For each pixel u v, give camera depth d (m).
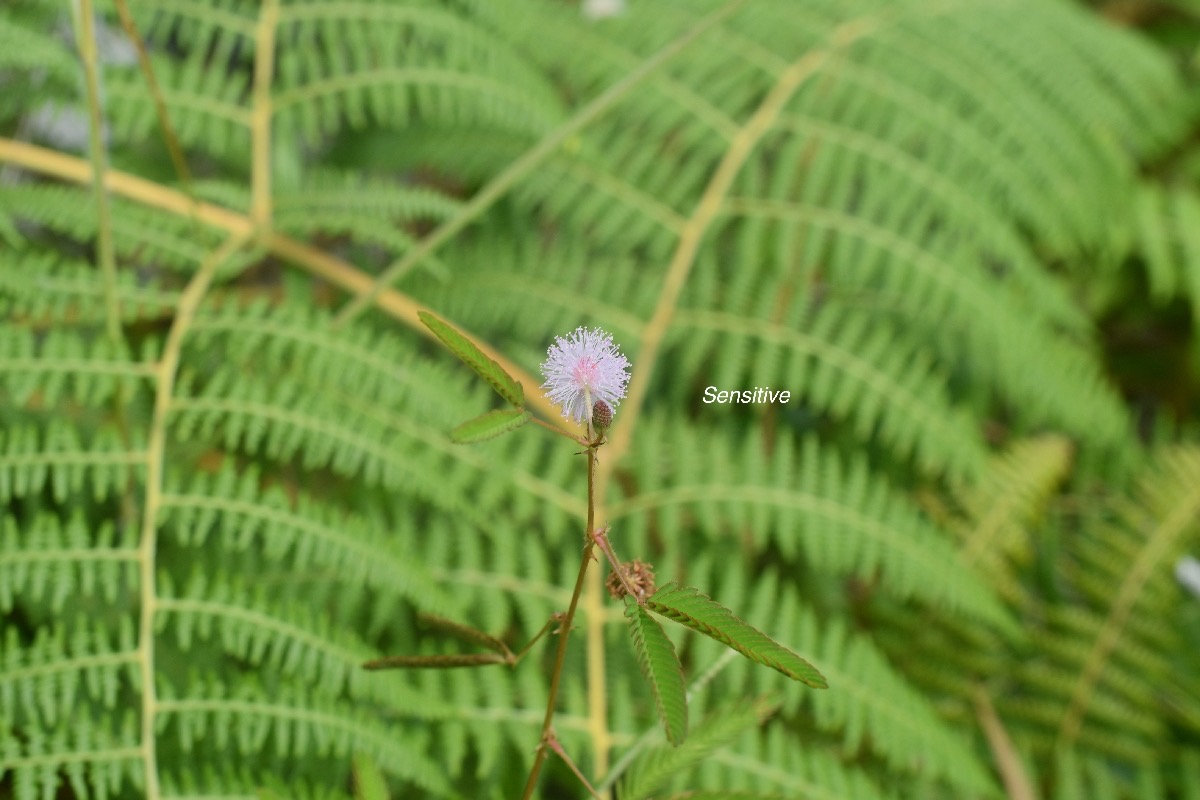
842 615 1.27
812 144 1.42
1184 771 1.23
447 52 1.26
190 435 1.06
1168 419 1.63
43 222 1.10
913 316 1.41
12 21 1.15
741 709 0.92
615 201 1.35
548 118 1.28
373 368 1.05
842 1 1.54
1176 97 1.64
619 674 1.05
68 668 0.94
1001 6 1.58
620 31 1.49
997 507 1.32
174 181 1.28
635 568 0.82
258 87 1.25
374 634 1.05
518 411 0.80
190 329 1.05
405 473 1.02
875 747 1.04
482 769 0.99
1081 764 1.23
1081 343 1.55
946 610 1.28
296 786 0.94
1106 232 1.47
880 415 1.40
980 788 1.04
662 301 1.29
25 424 1.05
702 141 1.40
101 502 1.05
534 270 1.30
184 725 0.94
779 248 1.32
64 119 1.32
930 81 1.46
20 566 0.96
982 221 1.37
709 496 1.15
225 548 1.04
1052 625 1.30
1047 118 1.47
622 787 0.92
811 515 1.14
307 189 1.27
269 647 1.01
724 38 1.49
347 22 1.32
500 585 1.05
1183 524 1.33
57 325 1.08
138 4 1.25
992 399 1.54
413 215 1.20
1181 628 1.32
